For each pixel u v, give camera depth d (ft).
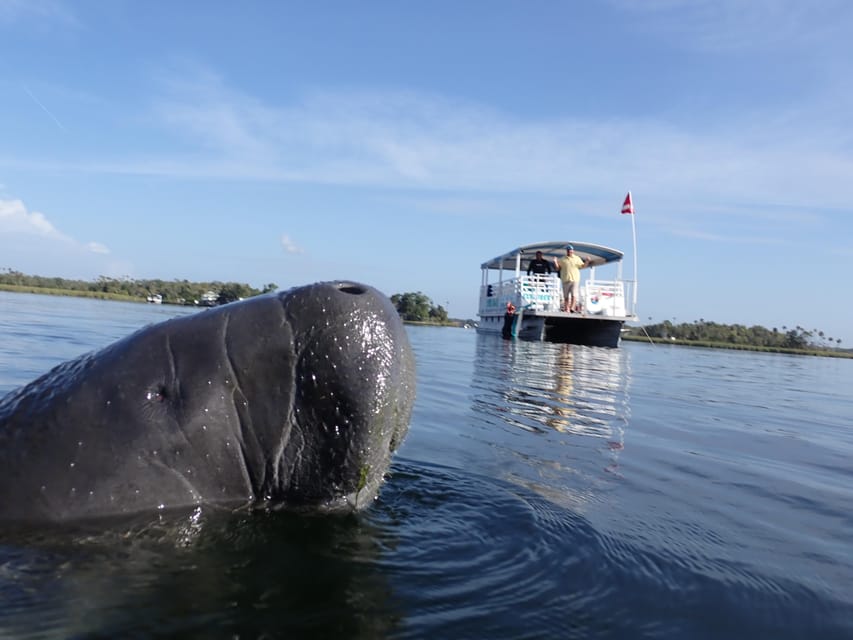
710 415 28.04
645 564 10.07
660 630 8.00
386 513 11.41
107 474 9.15
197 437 9.19
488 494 13.17
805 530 12.69
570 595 8.76
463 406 25.12
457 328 154.51
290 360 9.11
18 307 79.51
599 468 16.53
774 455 20.20
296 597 8.16
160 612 7.64
